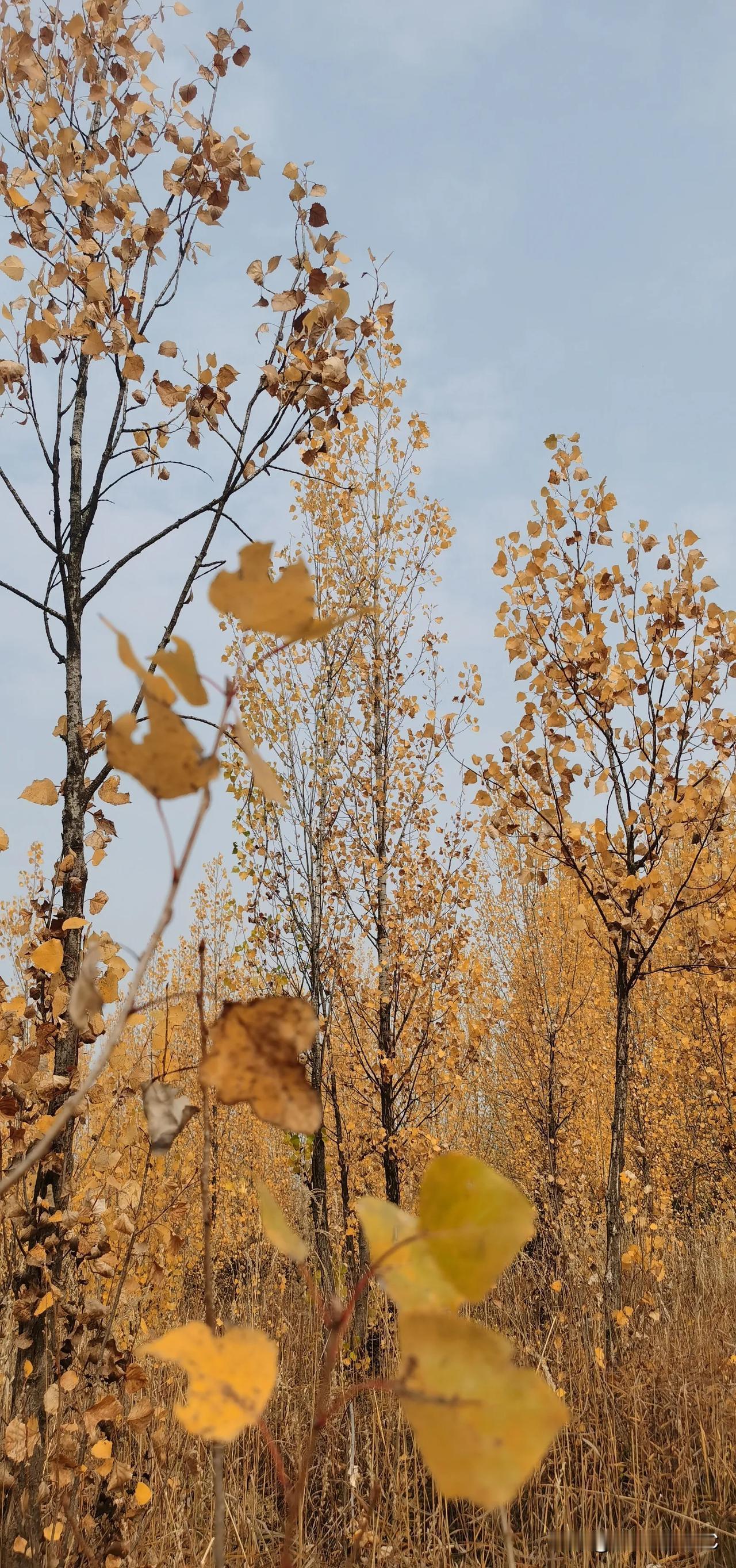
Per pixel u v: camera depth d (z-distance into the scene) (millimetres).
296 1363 4449
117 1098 2113
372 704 7148
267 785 328
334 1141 6898
